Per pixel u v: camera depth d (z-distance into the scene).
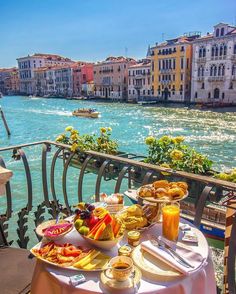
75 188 13.79
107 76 89.06
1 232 3.02
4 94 152.75
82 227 1.85
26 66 131.88
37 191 13.53
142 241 1.90
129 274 1.50
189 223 2.16
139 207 2.05
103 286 1.51
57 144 3.45
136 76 79.69
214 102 59.72
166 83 70.94
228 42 57.53
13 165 17.86
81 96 99.81
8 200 3.16
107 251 1.80
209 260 1.78
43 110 60.28
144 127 35.31
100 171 2.90
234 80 58.00
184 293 1.53
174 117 44.28
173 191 2.03
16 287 2.36
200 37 66.81
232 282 2.16
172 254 1.69
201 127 34.41
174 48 67.81
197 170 4.39
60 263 1.67
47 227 2.05
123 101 80.25
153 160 4.47
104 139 5.01
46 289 1.65
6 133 33.59
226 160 20.47
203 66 62.66
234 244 2.13
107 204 2.27
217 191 2.41
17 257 2.75
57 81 112.62
